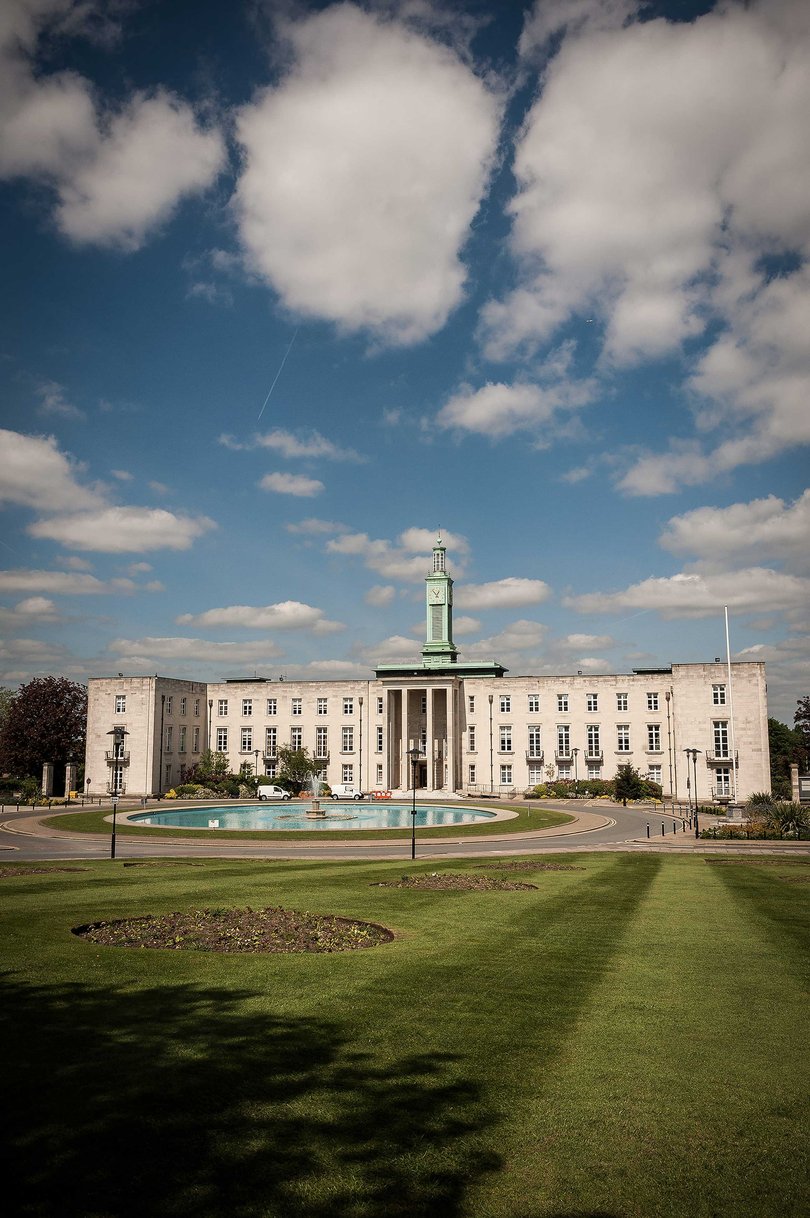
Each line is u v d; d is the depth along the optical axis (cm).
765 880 3003
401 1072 1048
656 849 4350
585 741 9569
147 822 6406
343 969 1541
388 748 10019
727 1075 1059
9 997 1316
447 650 10812
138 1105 928
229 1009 1279
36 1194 750
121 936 1795
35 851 4200
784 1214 757
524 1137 889
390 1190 780
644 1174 821
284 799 8975
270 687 10688
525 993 1404
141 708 9638
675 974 1548
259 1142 857
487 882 2825
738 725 8781
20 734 9856
